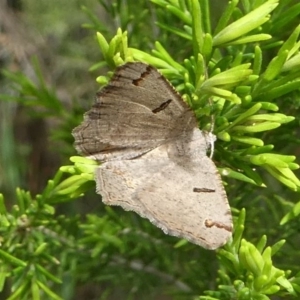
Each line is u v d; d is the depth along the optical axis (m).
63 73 0.40
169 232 0.21
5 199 0.38
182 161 0.21
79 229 0.26
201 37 0.21
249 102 0.21
